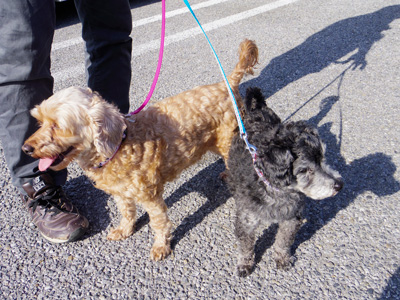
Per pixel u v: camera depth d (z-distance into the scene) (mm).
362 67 1593
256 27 2055
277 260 840
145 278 838
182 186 1096
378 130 1225
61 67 1700
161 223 871
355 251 858
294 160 738
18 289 819
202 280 826
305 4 2359
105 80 1076
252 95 985
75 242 934
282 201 768
